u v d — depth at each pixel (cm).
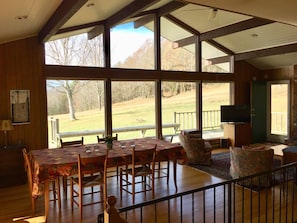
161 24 745
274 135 918
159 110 742
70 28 605
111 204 204
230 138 836
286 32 669
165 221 362
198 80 804
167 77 748
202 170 591
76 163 381
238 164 484
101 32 661
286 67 875
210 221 360
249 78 914
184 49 786
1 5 320
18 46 558
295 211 392
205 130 902
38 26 503
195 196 445
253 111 893
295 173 485
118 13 585
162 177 528
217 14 639
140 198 437
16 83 559
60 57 618
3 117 547
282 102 902
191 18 724
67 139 714
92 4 484
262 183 465
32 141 579
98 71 648
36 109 581
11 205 420
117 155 416
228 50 858
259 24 600
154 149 428
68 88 681
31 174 396
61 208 407
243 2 296
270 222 358
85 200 436
